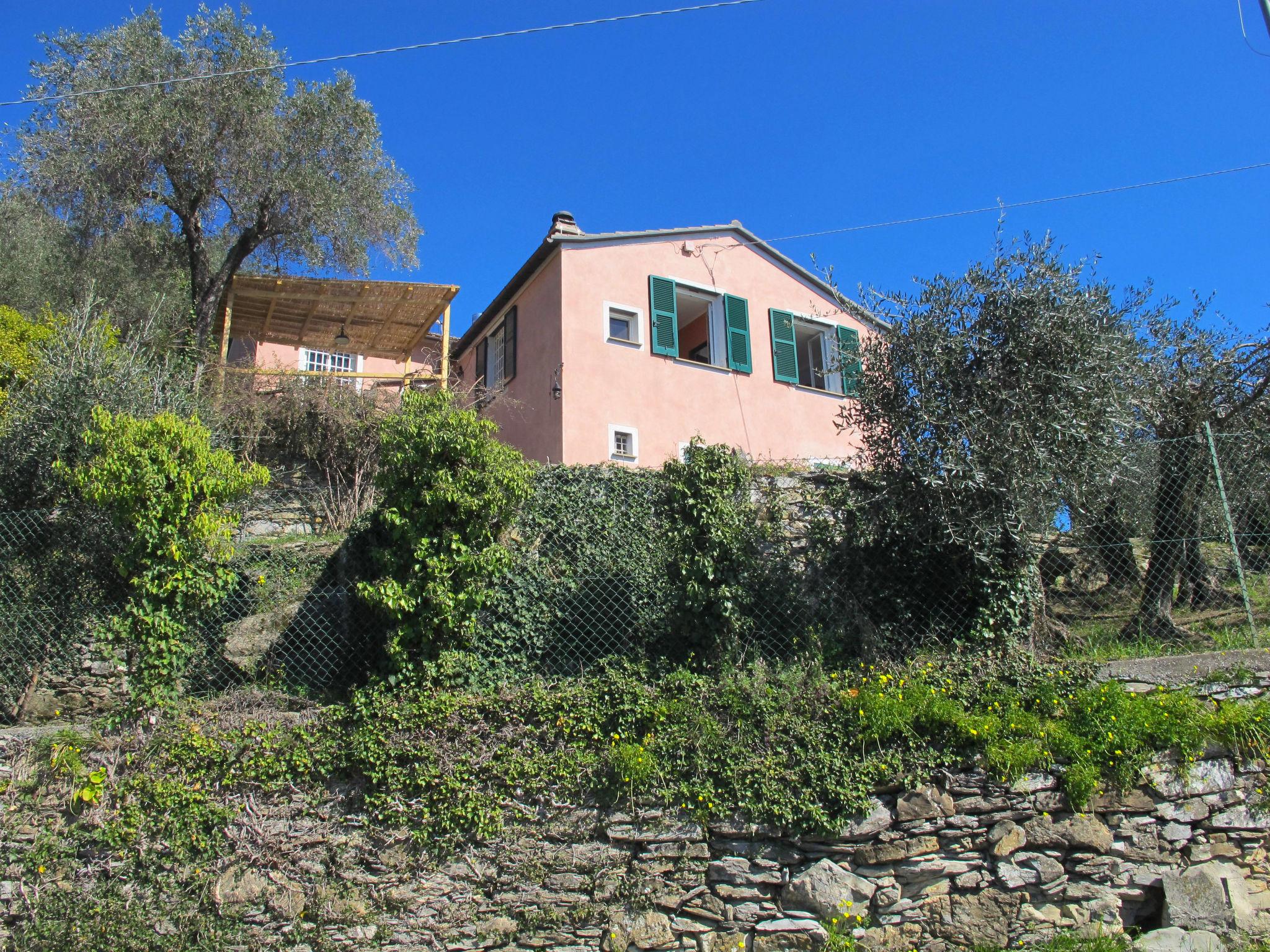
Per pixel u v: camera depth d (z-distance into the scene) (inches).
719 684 234.8
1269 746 230.2
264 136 487.2
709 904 215.6
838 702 232.2
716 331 558.6
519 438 545.0
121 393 320.5
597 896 214.2
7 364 383.6
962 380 252.7
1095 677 239.6
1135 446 262.1
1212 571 280.7
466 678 233.1
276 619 260.4
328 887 209.5
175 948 201.6
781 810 218.8
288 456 407.5
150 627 222.1
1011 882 218.7
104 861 207.6
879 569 269.1
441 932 209.2
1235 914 218.1
